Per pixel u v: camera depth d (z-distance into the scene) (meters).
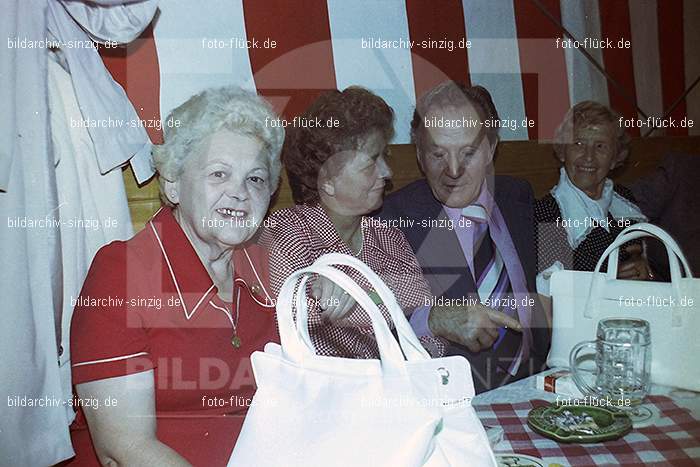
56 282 1.30
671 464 1.11
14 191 1.23
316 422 0.92
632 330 1.37
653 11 2.71
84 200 1.38
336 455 0.90
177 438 1.27
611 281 1.51
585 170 2.15
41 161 1.26
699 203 2.44
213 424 1.29
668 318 1.42
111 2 1.37
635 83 2.68
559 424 1.23
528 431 1.24
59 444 1.31
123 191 1.43
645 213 2.45
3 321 1.24
